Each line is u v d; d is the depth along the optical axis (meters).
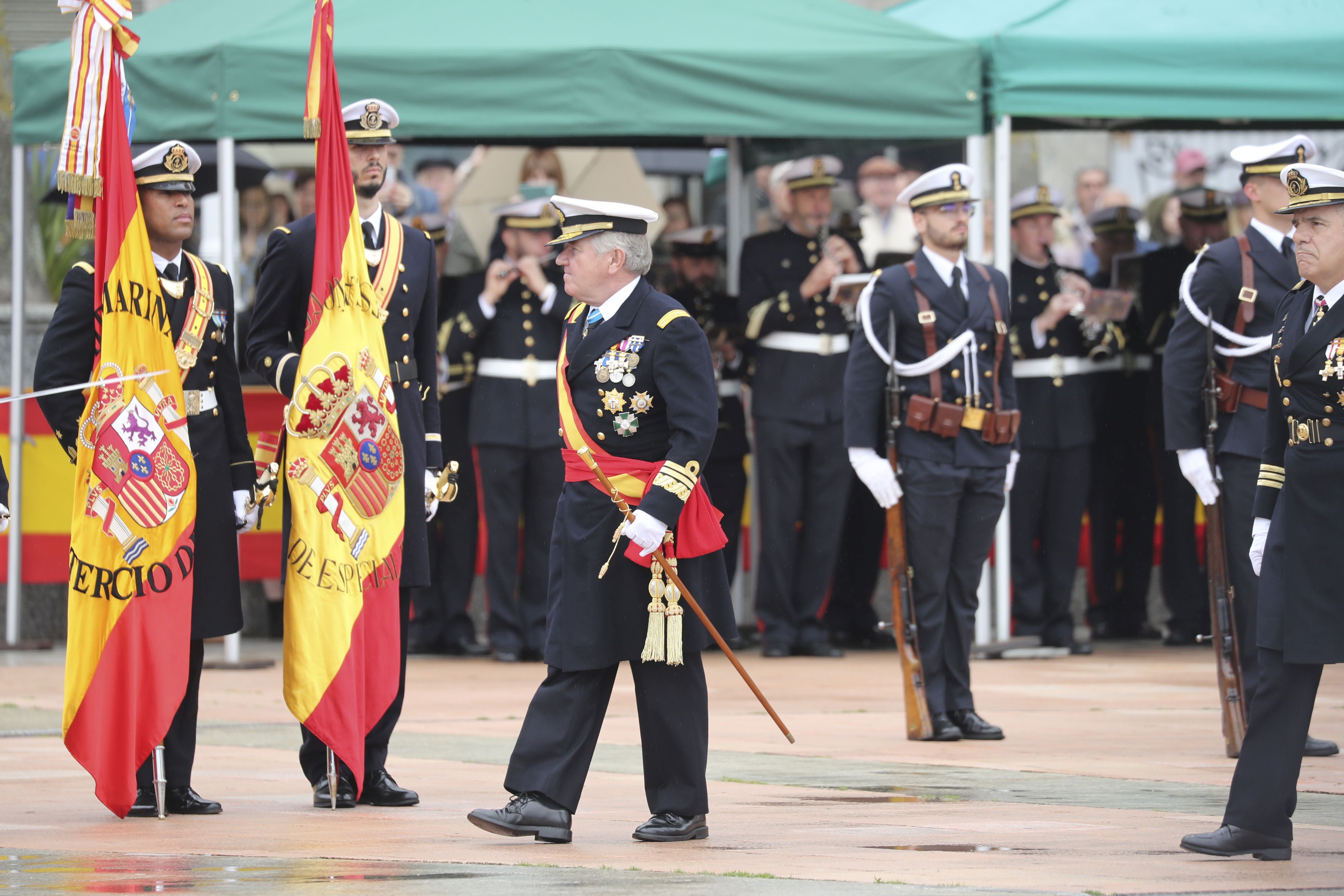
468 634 40.78
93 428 20.16
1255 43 38.34
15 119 39.03
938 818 19.03
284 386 20.78
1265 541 17.89
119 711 19.66
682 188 47.81
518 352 38.44
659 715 17.64
